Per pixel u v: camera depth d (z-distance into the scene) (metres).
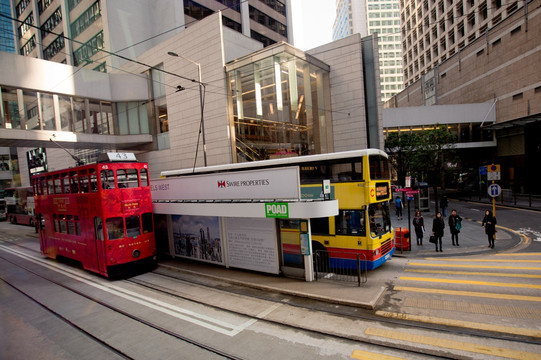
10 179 59.84
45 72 23.39
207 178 12.16
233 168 13.23
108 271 11.41
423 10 61.09
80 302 9.53
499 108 35.53
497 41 35.38
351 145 24.77
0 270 14.38
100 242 11.74
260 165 12.27
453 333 6.13
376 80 24.47
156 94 28.12
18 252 18.45
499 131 36.22
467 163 40.50
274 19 49.91
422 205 25.61
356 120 24.45
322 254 10.93
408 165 28.81
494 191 14.23
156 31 34.84
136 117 28.22
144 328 7.43
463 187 39.66
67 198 13.83
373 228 10.37
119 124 27.80
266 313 7.74
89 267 12.53
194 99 24.84
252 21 45.25
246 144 22.92
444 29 53.94
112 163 11.79
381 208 11.20
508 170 35.09
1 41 57.56
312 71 24.22
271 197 10.06
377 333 6.35
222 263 12.28
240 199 10.98
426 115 37.56
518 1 37.09
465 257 12.50
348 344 6.04
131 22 33.19
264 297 8.87
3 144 23.41
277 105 21.42
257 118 22.30
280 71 21.39
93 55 34.50
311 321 7.12
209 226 12.69
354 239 10.27
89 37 34.97
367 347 5.88
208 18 23.45
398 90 119.06
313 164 11.08
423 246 14.78
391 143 28.69
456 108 37.12
